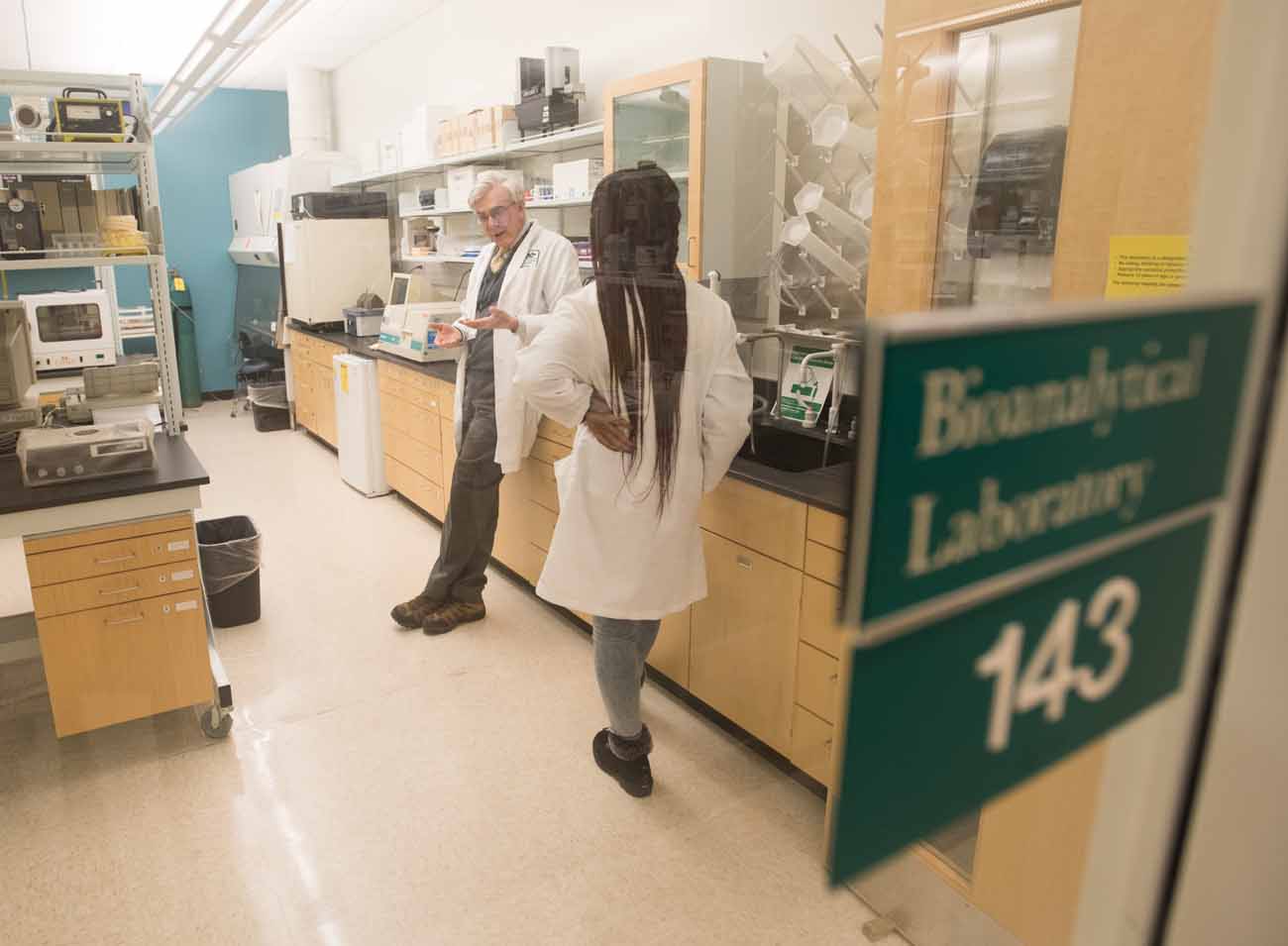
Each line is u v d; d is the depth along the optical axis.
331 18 5.05
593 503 1.95
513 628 3.12
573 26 3.80
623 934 1.74
